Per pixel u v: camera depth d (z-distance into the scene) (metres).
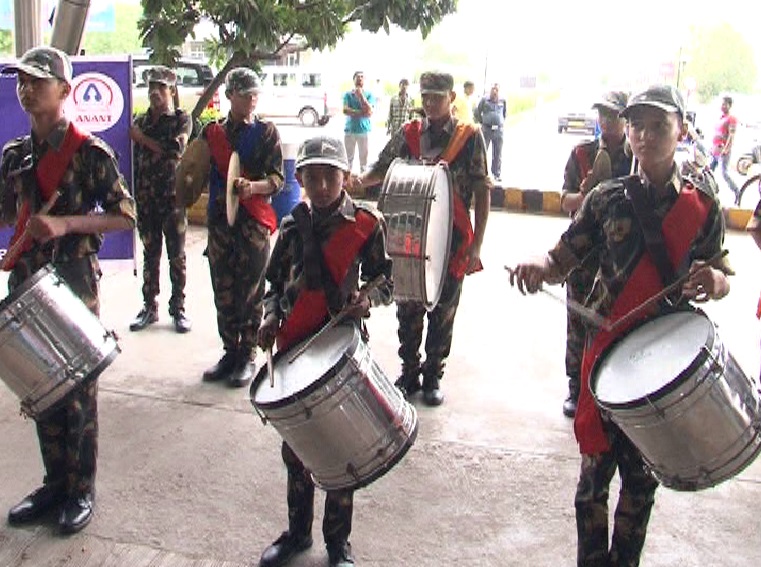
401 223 3.63
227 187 4.27
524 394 4.57
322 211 2.72
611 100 4.01
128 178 5.31
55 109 2.86
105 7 11.66
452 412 4.30
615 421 2.22
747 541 3.18
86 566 2.94
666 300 2.41
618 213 2.36
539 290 2.53
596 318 2.40
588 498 2.43
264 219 4.47
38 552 3.02
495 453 3.85
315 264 2.70
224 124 4.49
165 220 5.37
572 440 4.00
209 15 7.35
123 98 5.24
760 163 12.37
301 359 2.62
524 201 10.41
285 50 7.93
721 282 2.29
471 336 5.54
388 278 2.76
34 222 2.77
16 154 2.96
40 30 6.60
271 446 3.88
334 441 2.42
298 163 2.65
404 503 3.41
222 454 3.80
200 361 4.95
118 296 6.16
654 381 2.12
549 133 22.73
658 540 3.17
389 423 2.49
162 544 3.09
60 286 2.75
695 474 2.17
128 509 3.31
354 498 3.44
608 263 2.40
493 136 12.09
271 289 2.86
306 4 7.62
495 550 3.11
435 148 4.14
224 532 3.18
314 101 19.53
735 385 2.14
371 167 4.30
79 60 5.14
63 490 3.26
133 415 4.17
